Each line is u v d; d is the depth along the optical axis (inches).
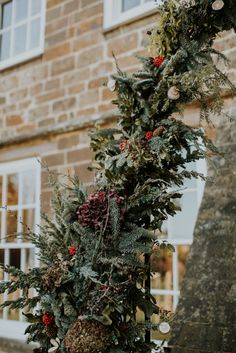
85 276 97.1
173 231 221.5
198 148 107.0
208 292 141.9
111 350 98.4
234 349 125.6
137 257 102.8
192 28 114.0
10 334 222.2
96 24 221.3
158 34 114.8
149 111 110.4
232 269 141.0
